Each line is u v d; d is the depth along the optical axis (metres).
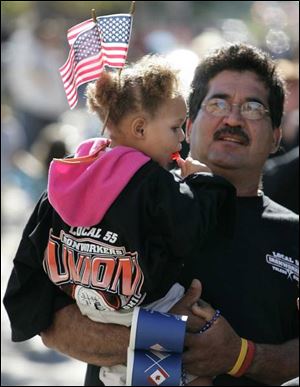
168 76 7.68
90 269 7.72
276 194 10.75
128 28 7.65
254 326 8.46
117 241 7.57
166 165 8.15
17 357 15.40
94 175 7.61
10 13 34.59
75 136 21.25
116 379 8.33
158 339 7.73
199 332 8.10
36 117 29.02
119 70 7.70
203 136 8.85
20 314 8.32
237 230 8.66
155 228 7.59
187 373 8.23
